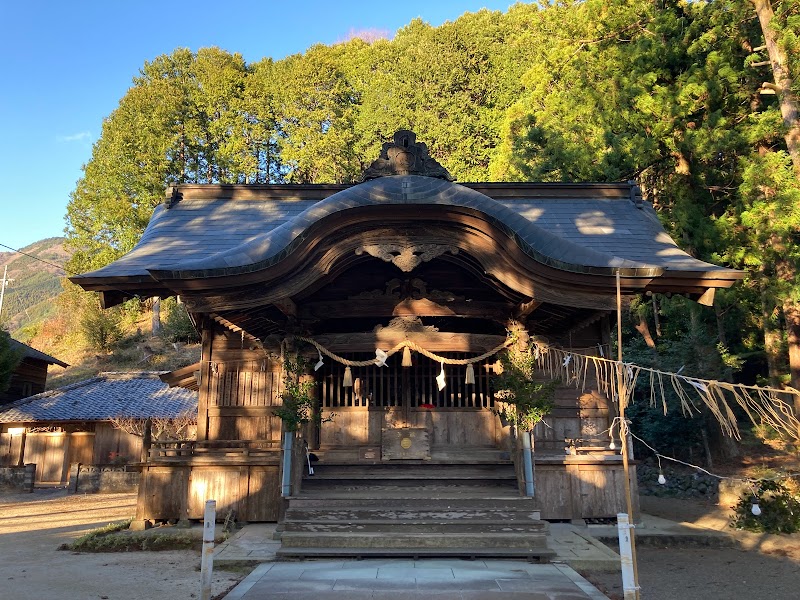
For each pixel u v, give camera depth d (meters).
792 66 14.13
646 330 19.09
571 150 19.19
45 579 7.50
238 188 13.48
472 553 7.91
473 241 8.30
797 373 15.40
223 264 7.62
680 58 17.70
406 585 6.52
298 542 8.12
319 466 9.99
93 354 42.34
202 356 12.08
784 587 7.54
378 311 9.40
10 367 23.73
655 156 17.69
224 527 10.30
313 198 13.34
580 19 20.17
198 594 6.67
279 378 11.97
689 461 17.23
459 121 40.56
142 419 22.19
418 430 10.15
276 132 46.28
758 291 17.62
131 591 6.85
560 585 6.55
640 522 10.66
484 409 10.40
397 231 8.29
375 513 8.41
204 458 11.02
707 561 8.89
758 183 14.33
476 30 43.97
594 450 11.08
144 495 10.84
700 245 16.11
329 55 46.09
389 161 9.08
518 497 8.51
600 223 12.22
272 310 9.28
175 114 43.56
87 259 43.34
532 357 9.20
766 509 10.85
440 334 9.38
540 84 23.69
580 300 8.33
